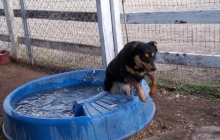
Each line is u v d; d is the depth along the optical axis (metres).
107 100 5.89
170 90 6.90
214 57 6.53
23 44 9.17
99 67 7.82
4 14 9.07
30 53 8.75
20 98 6.62
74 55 8.28
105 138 5.45
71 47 8.11
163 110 6.30
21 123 5.50
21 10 8.51
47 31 9.39
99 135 5.42
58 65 8.48
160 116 6.13
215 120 5.91
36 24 9.66
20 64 8.98
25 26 8.60
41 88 6.96
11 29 8.99
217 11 6.36
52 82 7.05
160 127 5.86
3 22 9.66
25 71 8.59
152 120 6.04
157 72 7.44
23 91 6.71
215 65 6.55
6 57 9.07
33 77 8.23
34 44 8.63
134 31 9.77
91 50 7.83
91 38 8.83
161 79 7.19
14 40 9.06
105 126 5.44
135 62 5.82
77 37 9.02
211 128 5.61
